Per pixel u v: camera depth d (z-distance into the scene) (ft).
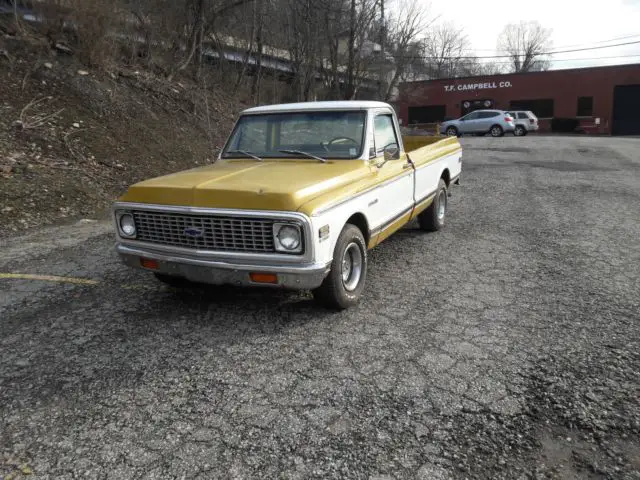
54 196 28.53
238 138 18.37
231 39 64.90
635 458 8.79
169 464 8.78
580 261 19.44
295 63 72.28
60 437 9.56
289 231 12.60
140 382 11.36
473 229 24.94
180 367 11.97
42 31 42.68
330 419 9.91
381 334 13.47
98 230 24.82
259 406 10.38
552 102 130.41
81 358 12.47
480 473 8.49
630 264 18.95
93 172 33.24
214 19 58.29
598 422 9.69
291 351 12.61
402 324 14.08
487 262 19.58
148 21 51.85
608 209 28.81
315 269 12.75
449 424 9.71
